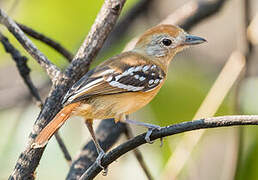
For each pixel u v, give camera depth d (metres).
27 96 13.05
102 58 13.38
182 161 10.45
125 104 9.30
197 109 11.59
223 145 12.90
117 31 13.80
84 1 12.66
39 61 8.18
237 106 10.61
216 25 15.17
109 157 7.82
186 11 12.98
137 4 14.03
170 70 12.23
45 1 12.74
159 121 11.60
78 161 10.00
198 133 10.66
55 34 12.66
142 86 9.59
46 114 8.09
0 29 10.29
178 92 11.70
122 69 9.42
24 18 12.72
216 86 11.00
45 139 7.77
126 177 11.29
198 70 13.18
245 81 10.84
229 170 10.52
